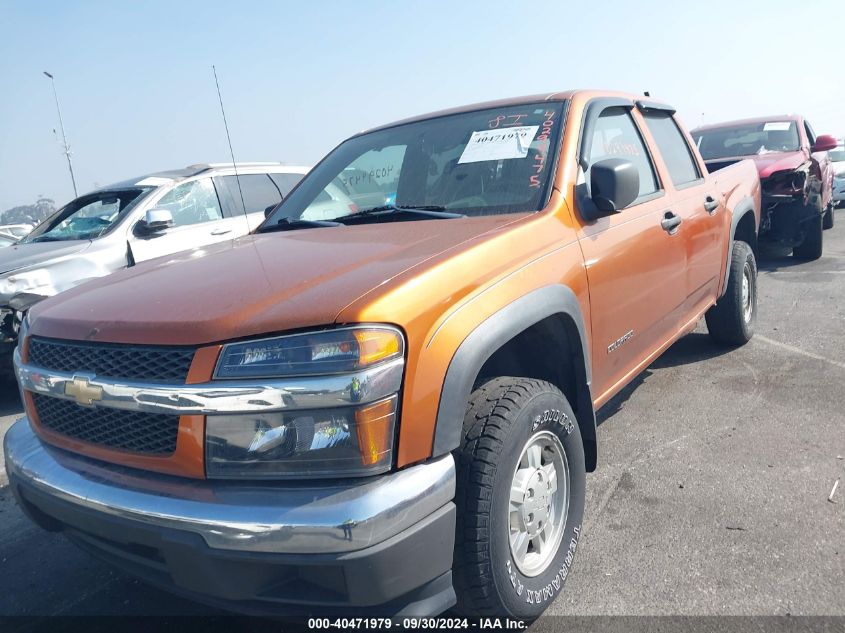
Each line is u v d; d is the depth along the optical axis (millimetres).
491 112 3510
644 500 3242
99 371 2145
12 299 5496
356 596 1830
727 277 4820
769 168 8125
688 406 4348
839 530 2863
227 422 1912
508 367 2852
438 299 2084
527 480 2404
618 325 3133
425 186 3266
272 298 2072
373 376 1856
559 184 2906
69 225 6914
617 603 2527
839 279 7727
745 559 2717
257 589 1893
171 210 6902
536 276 2496
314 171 3918
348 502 1809
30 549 3318
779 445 3691
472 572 2127
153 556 2059
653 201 3617
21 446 2459
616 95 3805
